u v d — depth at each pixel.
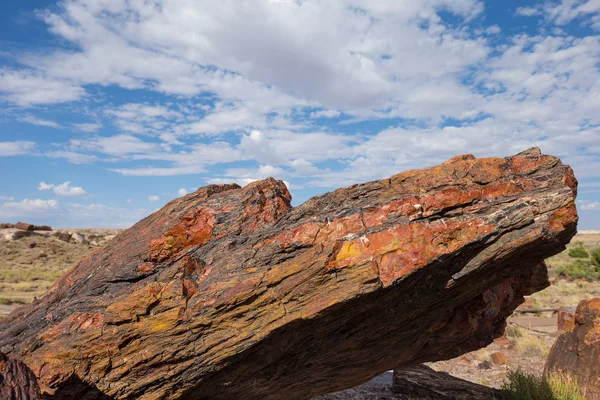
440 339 7.30
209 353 5.61
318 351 6.19
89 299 6.09
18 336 5.98
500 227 5.32
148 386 5.69
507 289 8.12
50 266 42.16
